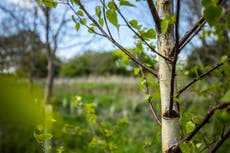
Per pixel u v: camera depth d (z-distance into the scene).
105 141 2.39
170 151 1.26
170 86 1.21
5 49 6.46
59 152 1.84
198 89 2.01
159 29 1.31
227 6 2.71
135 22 1.20
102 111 12.19
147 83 1.76
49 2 1.20
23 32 6.77
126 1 1.03
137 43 1.76
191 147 1.34
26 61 6.67
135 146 6.52
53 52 6.07
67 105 11.93
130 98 13.70
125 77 18.73
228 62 1.39
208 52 4.58
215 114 0.88
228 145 2.33
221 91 1.90
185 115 1.65
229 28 0.80
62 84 17.27
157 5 1.36
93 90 17.86
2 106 0.27
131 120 10.47
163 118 1.31
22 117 0.27
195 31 1.33
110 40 1.27
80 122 9.06
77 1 1.17
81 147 5.89
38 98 0.32
